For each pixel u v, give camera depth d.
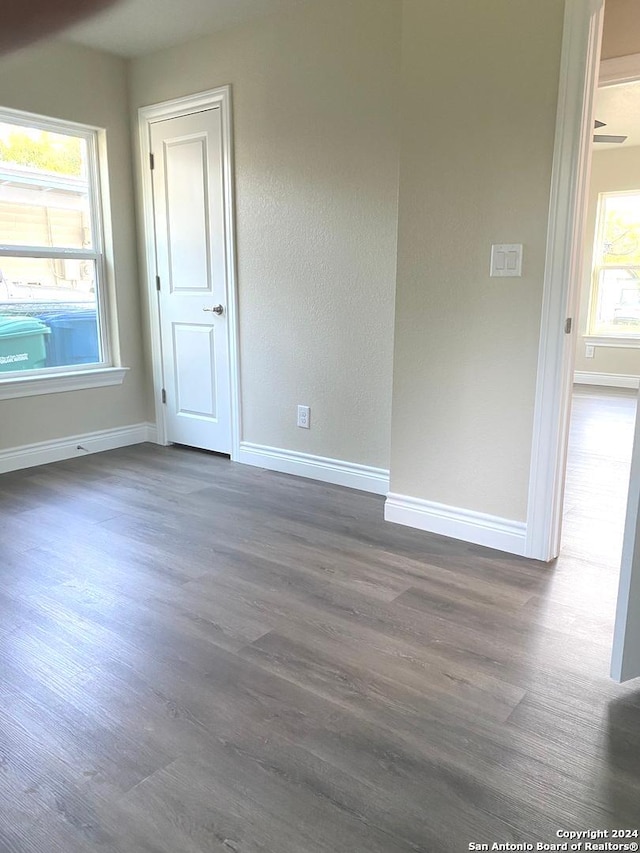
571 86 2.17
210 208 3.69
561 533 2.67
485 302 2.49
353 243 3.14
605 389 6.79
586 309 7.11
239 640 1.97
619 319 7.00
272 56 3.24
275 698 1.70
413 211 2.61
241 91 3.39
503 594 2.27
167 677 1.79
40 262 3.74
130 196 4.06
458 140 2.45
